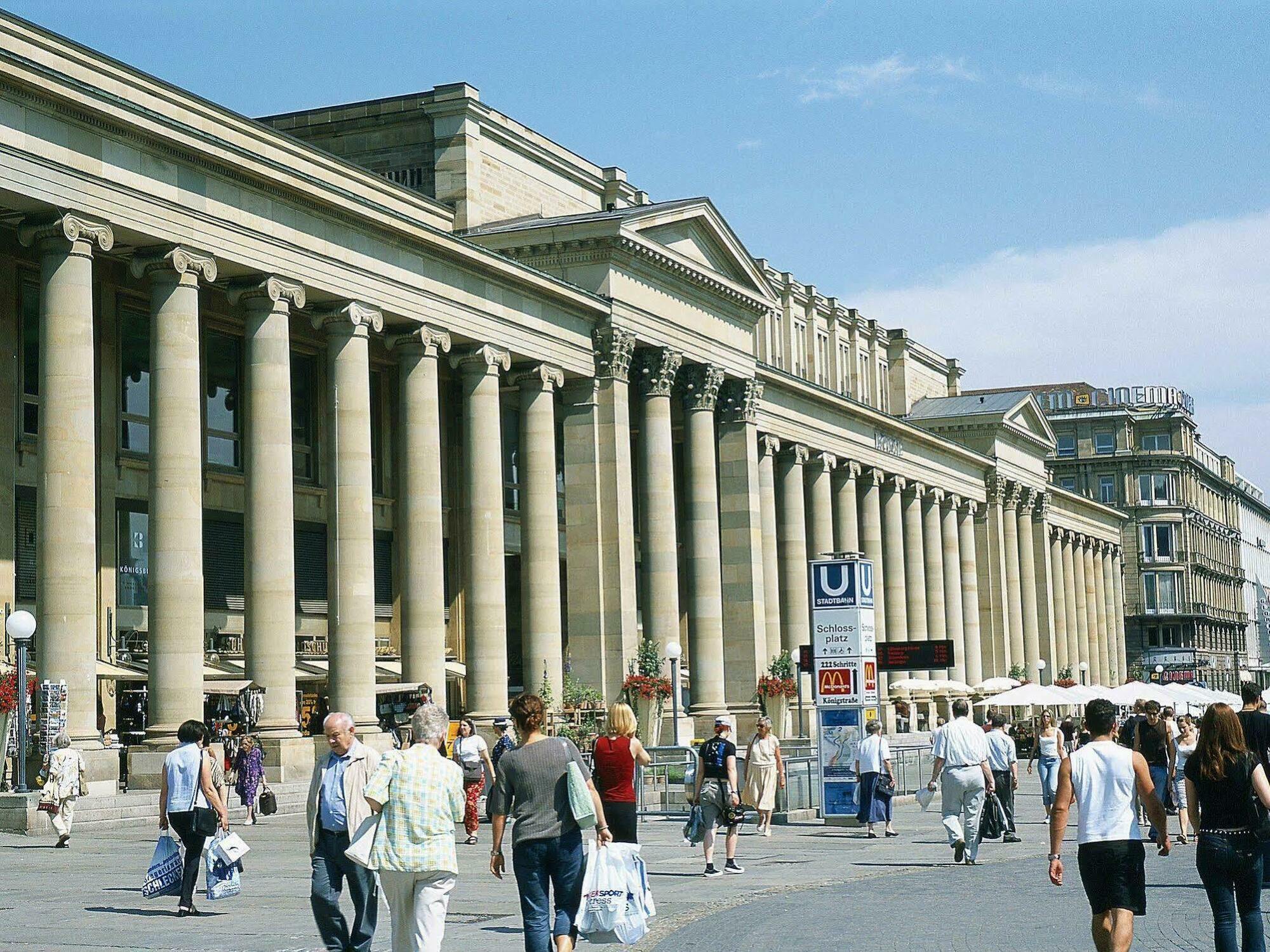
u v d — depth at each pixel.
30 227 37.56
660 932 18.94
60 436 37.28
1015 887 23.59
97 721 45.47
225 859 20.59
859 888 23.78
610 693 59.44
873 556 88.62
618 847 15.88
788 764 38.81
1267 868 22.86
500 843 15.14
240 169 42.31
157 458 40.41
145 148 39.78
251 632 43.47
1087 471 160.50
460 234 62.56
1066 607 127.00
